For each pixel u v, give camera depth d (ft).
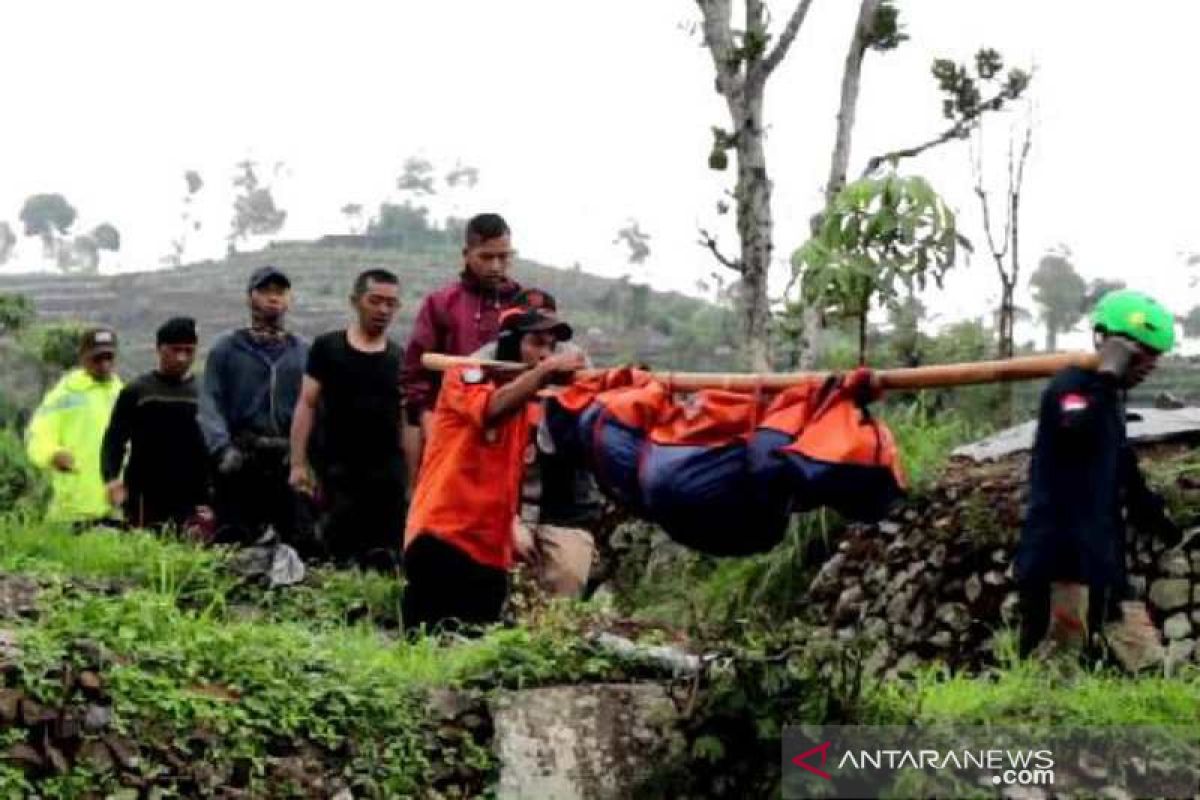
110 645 28.84
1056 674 29.45
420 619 33.65
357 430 40.37
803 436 26.96
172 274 281.33
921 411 48.98
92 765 26.99
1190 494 38.52
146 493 43.75
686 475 27.48
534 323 33.32
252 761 27.78
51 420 47.80
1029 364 27.71
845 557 43.27
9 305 94.27
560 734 28.78
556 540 36.29
